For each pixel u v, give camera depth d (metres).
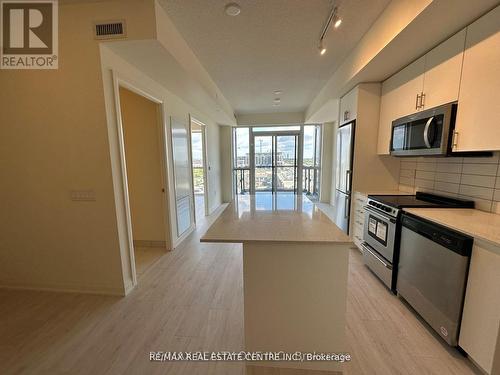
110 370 1.49
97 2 1.82
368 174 3.06
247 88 3.98
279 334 1.49
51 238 2.24
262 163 6.77
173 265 2.90
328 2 1.79
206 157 5.18
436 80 1.95
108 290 2.28
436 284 1.65
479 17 1.56
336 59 2.87
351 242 1.29
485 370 1.34
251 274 1.44
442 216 1.76
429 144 1.96
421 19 1.58
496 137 1.47
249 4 1.80
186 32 2.19
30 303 2.14
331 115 4.91
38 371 1.49
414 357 1.55
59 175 2.12
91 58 1.90
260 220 1.71
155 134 3.21
